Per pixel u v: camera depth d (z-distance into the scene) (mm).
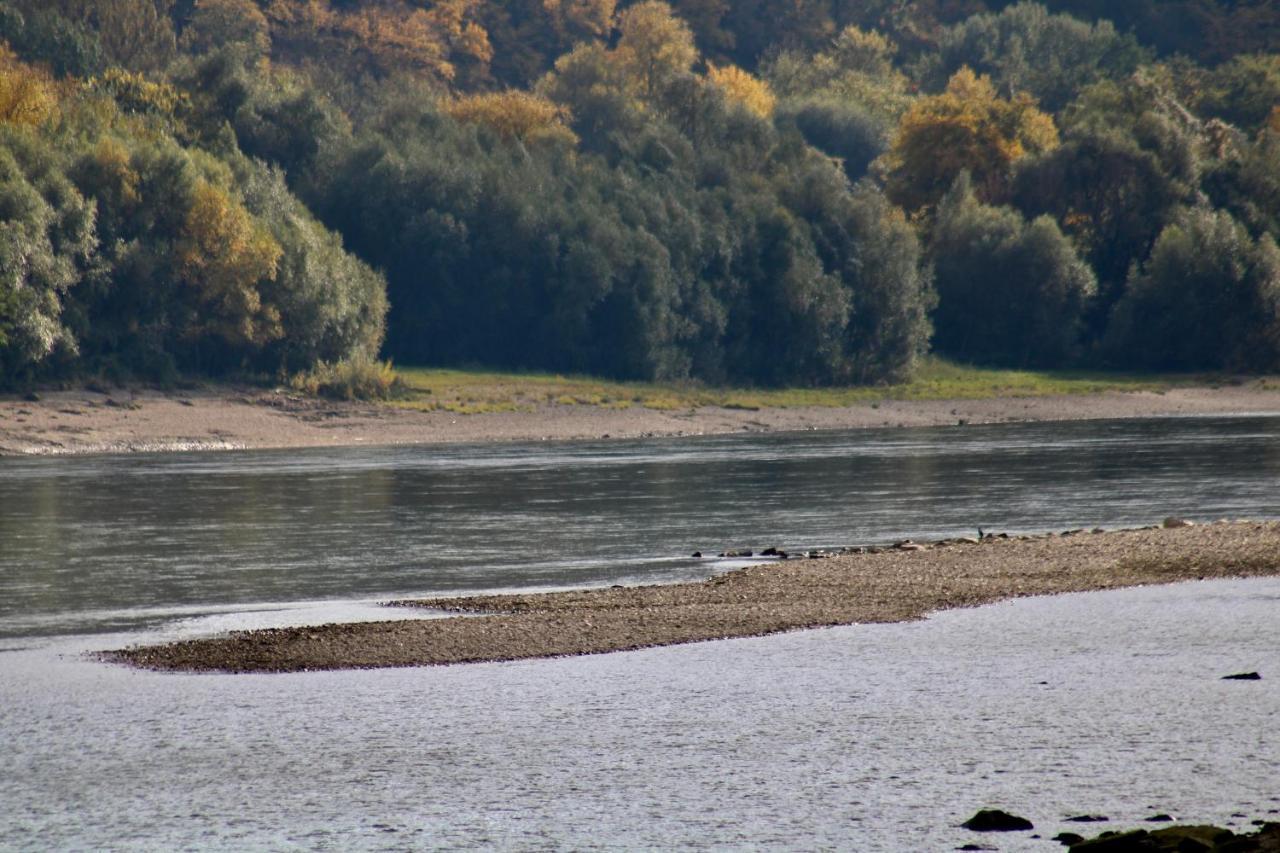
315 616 117062
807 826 67312
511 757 78312
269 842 67000
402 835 67562
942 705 85938
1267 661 94750
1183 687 88500
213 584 133625
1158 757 75188
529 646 103312
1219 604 113938
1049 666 94688
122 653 102875
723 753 78125
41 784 74938
